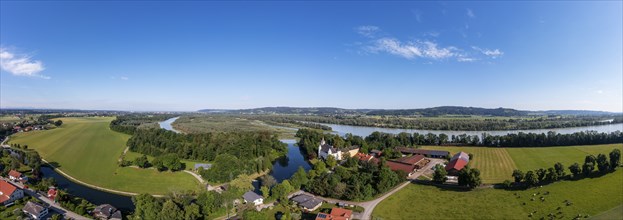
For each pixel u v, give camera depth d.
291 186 127.50
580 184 121.12
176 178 153.50
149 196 105.50
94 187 141.12
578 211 98.69
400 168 156.62
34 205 107.06
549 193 114.06
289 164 193.00
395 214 103.69
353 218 101.31
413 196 120.12
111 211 105.69
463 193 120.88
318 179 129.62
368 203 114.31
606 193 110.88
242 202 115.12
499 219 97.12
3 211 109.44
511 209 103.75
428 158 197.00
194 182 147.62
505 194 117.00
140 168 169.25
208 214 104.00
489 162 177.00
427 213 103.69
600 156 133.00
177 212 97.94
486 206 107.06
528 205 105.75
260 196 116.81
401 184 136.62
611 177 126.19
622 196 107.50
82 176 156.50
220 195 109.06
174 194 113.50
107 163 181.50
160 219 95.75
